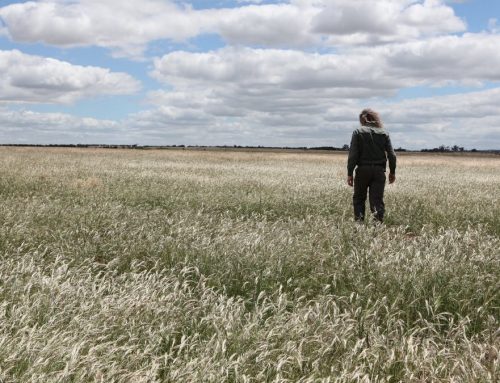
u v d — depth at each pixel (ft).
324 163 154.40
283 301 16.58
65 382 10.89
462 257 22.13
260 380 11.82
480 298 17.83
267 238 25.85
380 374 12.52
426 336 15.60
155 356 12.48
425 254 22.48
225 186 57.06
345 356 13.07
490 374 12.21
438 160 203.72
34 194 46.11
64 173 71.77
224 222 31.24
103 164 108.06
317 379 11.66
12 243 24.80
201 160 158.92
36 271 19.22
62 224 29.25
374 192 34.19
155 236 26.12
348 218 35.76
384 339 14.19
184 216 33.42
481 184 70.44
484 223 36.52
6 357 11.75
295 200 44.73
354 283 19.12
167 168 98.12
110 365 11.78
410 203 43.32
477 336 15.20
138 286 17.54
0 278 18.11
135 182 59.31
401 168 136.56
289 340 13.51
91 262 21.75
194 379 11.30
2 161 100.58
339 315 15.43
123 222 29.48
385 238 27.73
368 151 33.83
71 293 16.42
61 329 13.82
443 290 18.13
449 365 13.15
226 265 21.24
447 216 38.14
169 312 15.48
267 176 78.79
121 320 14.57
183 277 20.10
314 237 26.43
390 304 17.54
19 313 14.49
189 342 14.16
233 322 14.60
